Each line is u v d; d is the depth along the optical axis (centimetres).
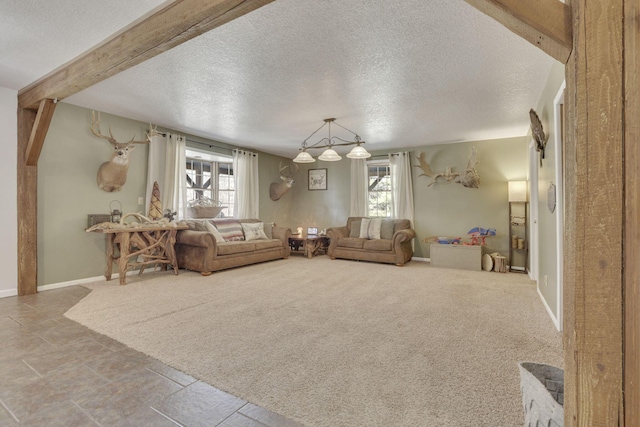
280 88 344
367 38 245
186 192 535
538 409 120
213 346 229
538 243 383
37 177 378
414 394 170
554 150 283
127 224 422
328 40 247
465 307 323
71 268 409
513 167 564
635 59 93
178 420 150
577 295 99
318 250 698
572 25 102
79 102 396
